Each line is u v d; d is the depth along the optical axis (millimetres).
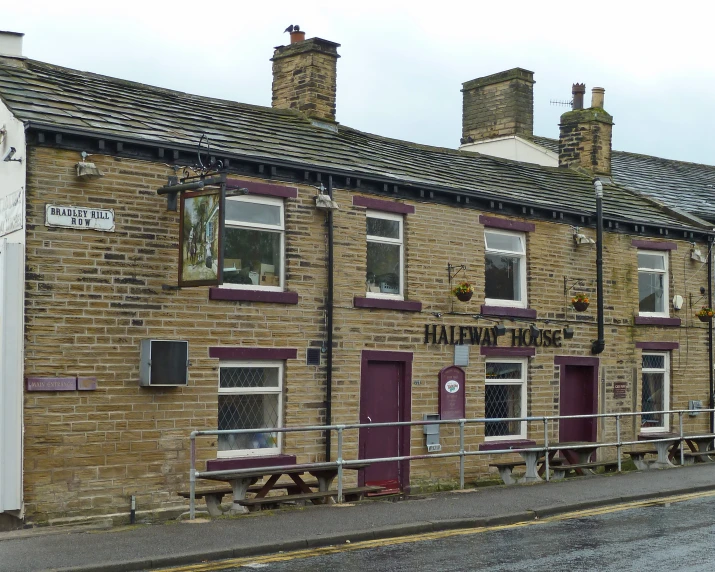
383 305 16953
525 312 19234
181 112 16578
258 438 15547
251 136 16625
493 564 10078
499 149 26875
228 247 15297
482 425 18453
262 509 14516
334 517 12484
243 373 15375
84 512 13305
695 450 21141
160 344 13906
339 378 16344
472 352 18359
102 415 13555
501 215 19078
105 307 13664
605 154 24656
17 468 12805
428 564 10078
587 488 15398
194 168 14625
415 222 17641
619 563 10148
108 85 16578
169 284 14281
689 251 22797
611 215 20922
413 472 17406
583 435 20547
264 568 9867
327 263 16281
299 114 19312
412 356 17422
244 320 15195
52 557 10000
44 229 13180
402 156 19391
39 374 13039
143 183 14109
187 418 14438
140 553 10203
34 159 13148
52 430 13102
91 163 13469
